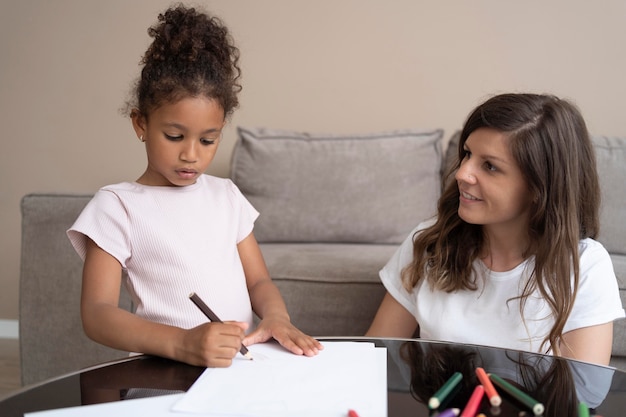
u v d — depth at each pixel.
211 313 0.82
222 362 0.76
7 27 2.42
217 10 2.34
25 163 2.46
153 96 0.94
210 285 1.03
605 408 0.66
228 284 1.05
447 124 2.29
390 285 1.27
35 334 1.71
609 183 1.84
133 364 0.78
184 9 1.03
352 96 2.32
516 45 2.22
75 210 1.68
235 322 0.82
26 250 1.69
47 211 1.69
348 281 1.55
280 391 0.68
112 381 0.71
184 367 0.77
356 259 1.63
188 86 0.93
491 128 1.03
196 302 0.81
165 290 1.01
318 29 2.31
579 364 0.80
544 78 2.21
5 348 2.36
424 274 1.20
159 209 1.03
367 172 2.00
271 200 2.00
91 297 0.94
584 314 1.09
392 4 2.27
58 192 1.71
